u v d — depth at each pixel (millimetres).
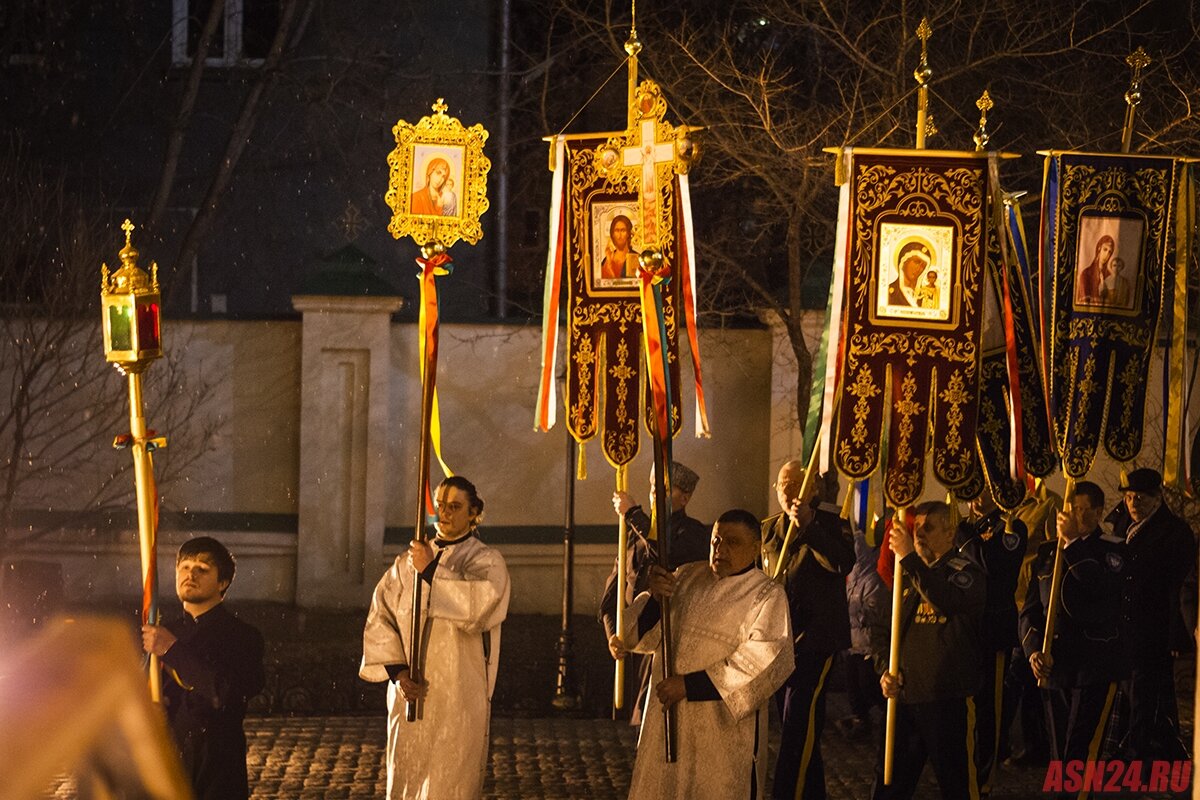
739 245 22281
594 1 24844
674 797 8094
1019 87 20797
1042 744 12727
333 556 20781
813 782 10430
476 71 25359
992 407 9336
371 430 20719
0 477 19734
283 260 27344
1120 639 10539
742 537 8117
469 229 9031
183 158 27188
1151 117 19844
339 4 26891
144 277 7809
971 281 8562
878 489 13523
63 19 26719
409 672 9008
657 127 8812
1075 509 10555
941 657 9461
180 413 20625
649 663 11016
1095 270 9133
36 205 22141
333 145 27156
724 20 22828
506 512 21109
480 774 9164
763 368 20781
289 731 14250
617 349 9266
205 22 26828
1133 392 9234
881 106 18109
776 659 7887
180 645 7297
